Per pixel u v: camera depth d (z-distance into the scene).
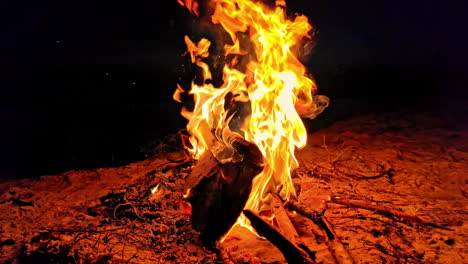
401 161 6.16
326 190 5.02
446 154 6.41
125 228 4.47
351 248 3.99
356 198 4.96
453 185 5.39
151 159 6.64
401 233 4.23
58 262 3.91
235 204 3.91
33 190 5.71
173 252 4.05
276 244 3.59
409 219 4.42
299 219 4.48
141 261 3.89
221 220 3.93
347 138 7.31
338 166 6.02
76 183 5.89
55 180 6.02
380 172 5.82
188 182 4.16
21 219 4.85
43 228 4.58
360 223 4.41
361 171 5.86
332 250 3.75
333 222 4.43
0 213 5.00
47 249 4.08
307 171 5.66
